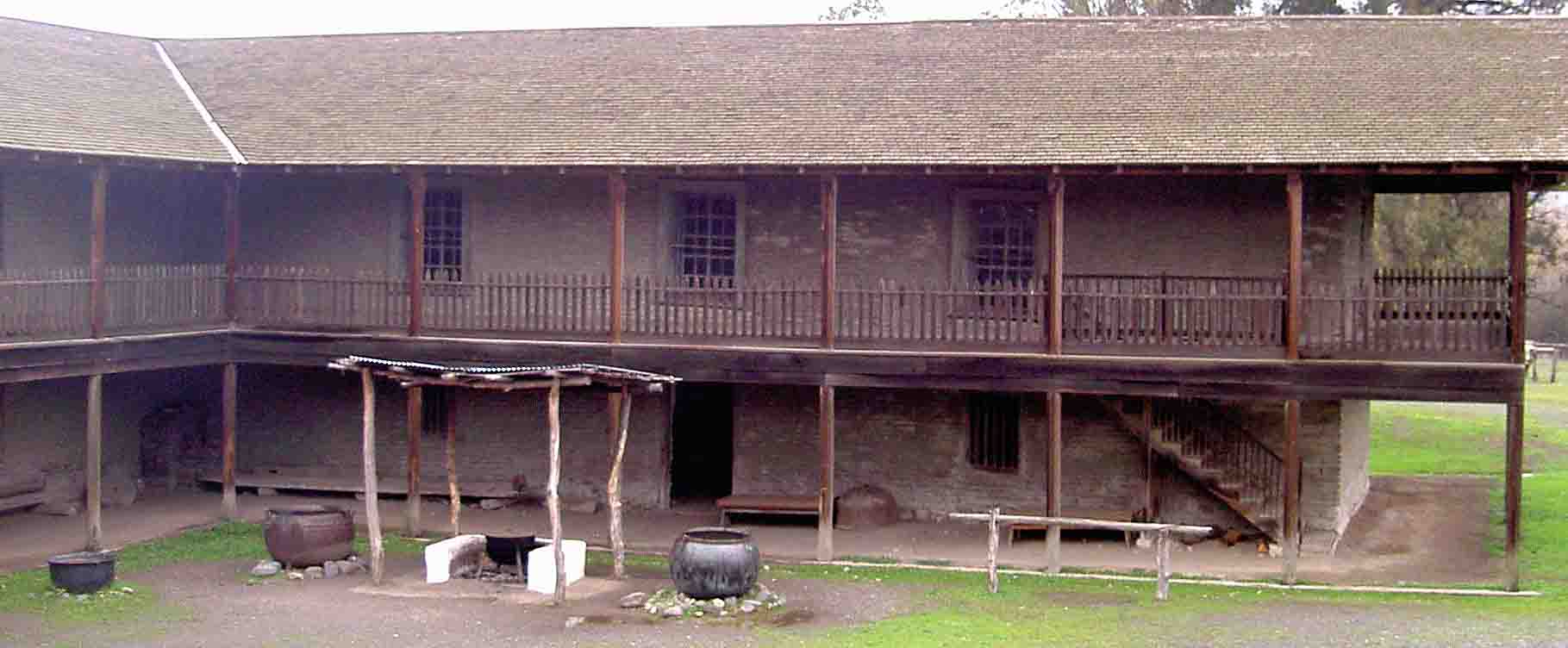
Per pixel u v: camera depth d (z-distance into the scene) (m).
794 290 22.45
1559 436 34.62
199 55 28.78
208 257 27.47
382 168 23.44
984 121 23.02
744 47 26.81
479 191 26.45
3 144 20.48
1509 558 20.44
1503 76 22.41
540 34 28.31
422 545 23.55
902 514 25.44
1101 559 22.58
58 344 21.44
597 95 25.48
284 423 28.12
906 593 20.34
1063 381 21.47
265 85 27.38
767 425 25.92
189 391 28.28
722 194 25.69
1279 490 23.39
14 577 20.70
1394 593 20.41
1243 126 21.77
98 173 22.03
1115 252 24.06
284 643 17.50
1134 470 24.48
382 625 18.39
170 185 26.88
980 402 25.09
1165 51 24.84
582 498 26.73
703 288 24.84
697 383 28.94
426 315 26.38
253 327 24.67
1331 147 20.64
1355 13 41.25
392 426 27.69
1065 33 25.91
